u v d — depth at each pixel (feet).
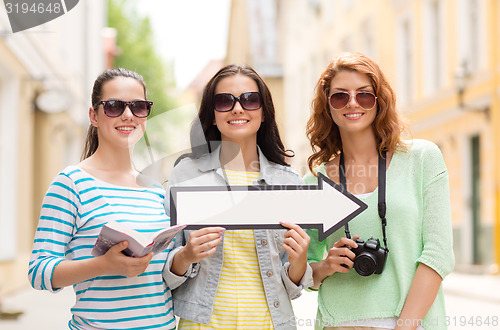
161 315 9.80
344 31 72.08
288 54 94.27
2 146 37.68
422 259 9.77
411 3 57.36
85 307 9.48
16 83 38.24
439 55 54.39
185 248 9.65
